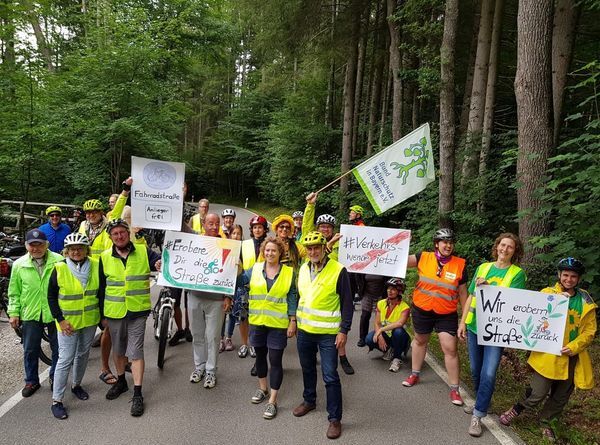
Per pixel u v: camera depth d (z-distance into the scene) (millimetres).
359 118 22500
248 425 4078
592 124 5770
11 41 12203
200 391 4762
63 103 15812
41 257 4598
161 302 5949
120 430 3938
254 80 40281
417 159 6449
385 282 6148
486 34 10773
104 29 16984
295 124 24109
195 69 33062
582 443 3916
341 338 3961
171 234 5062
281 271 4383
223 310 5027
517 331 4023
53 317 4199
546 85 6547
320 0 15055
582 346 3861
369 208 15758
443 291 4664
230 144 40719
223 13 25266
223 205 43344
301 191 23797
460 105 17625
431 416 4316
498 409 4473
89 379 5004
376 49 18516
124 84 16188
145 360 5609
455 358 4594
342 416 4293
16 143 12805
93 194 17719
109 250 4629
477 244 8719
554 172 6695
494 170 10031
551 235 6141
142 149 17422
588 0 8492
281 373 4367
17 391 4648
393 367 5465
